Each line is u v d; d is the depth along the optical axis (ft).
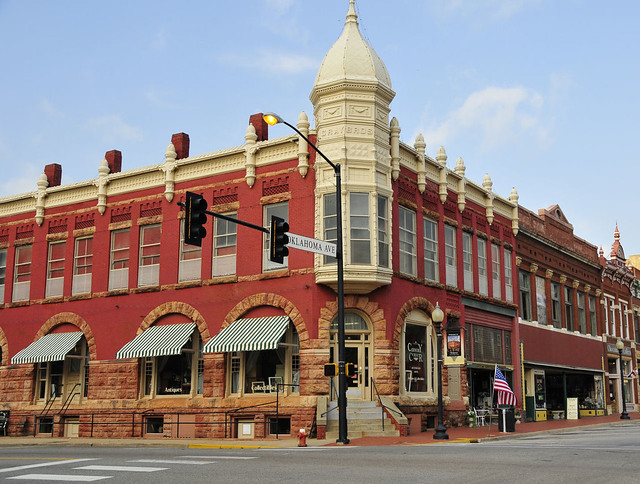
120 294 110.32
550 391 152.05
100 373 109.40
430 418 103.55
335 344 93.97
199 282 103.24
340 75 95.50
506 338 128.98
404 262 102.22
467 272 118.93
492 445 68.13
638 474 41.50
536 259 142.51
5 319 122.21
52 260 119.96
